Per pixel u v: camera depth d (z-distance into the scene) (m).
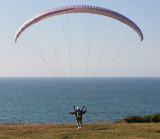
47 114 65.56
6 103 94.12
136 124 25.23
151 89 197.50
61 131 21.00
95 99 111.44
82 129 21.83
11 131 21.08
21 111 71.81
